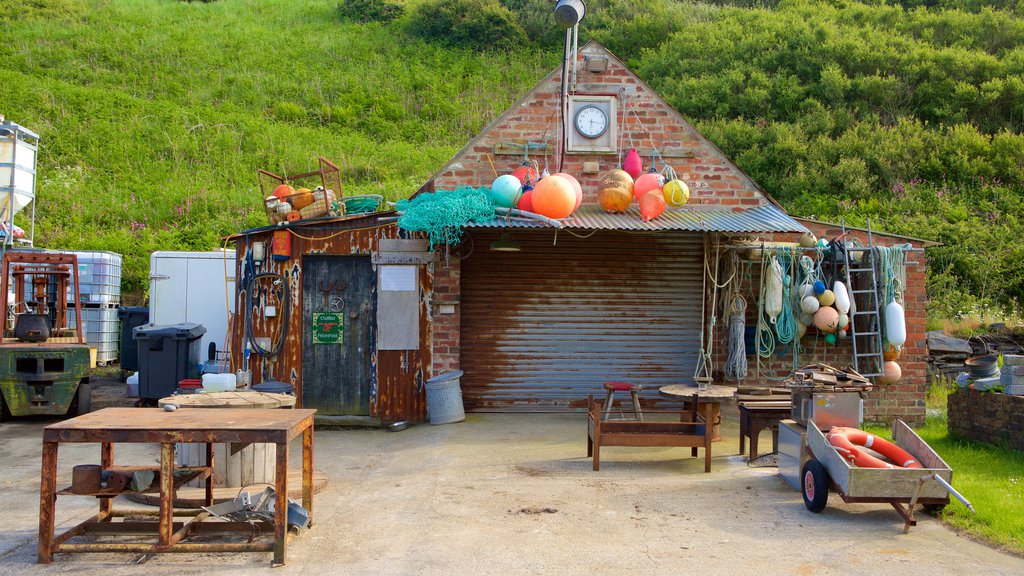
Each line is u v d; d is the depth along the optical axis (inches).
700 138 446.9
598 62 442.3
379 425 426.6
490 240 444.1
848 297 417.1
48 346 438.3
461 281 443.5
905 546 225.9
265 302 432.5
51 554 214.2
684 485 293.6
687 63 1104.2
